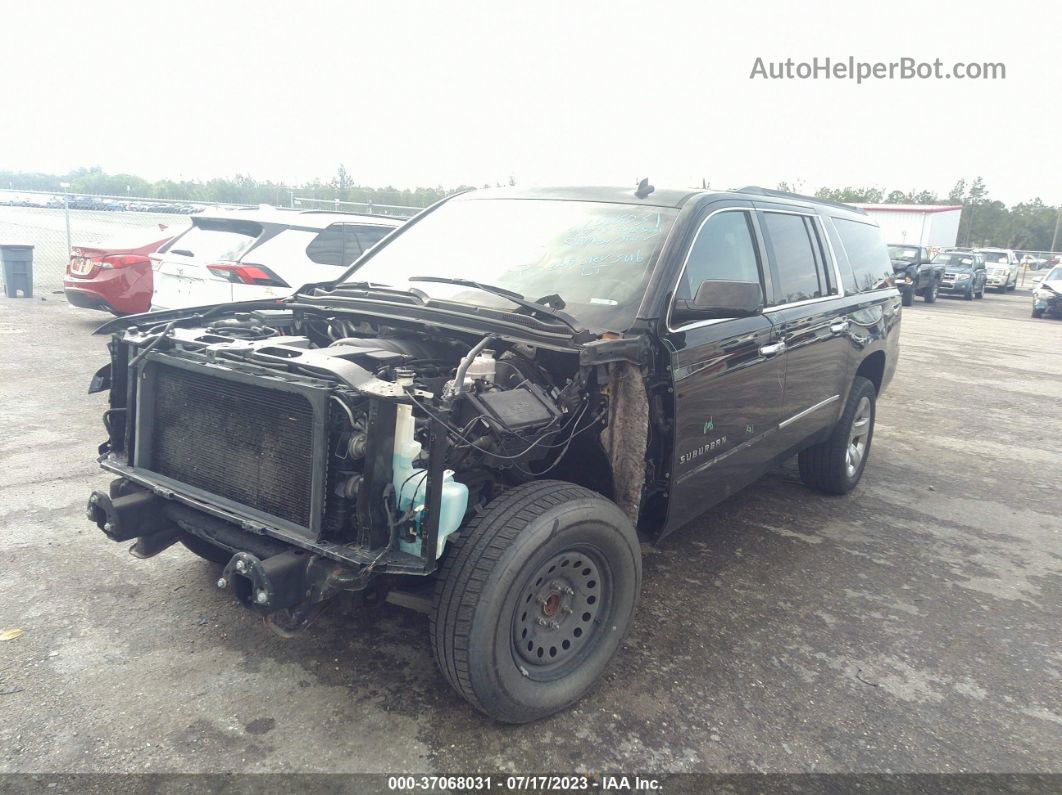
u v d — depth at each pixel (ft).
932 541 16.56
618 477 10.59
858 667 11.38
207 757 8.67
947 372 40.24
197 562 13.30
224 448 9.69
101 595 12.05
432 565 8.40
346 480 8.50
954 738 9.84
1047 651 12.17
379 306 11.52
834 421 17.43
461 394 9.03
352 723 9.37
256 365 9.20
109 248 33.32
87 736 8.91
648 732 9.57
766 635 12.14
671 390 10.88
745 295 10.53
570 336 9.92
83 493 16.03
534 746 9.18
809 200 17.38
